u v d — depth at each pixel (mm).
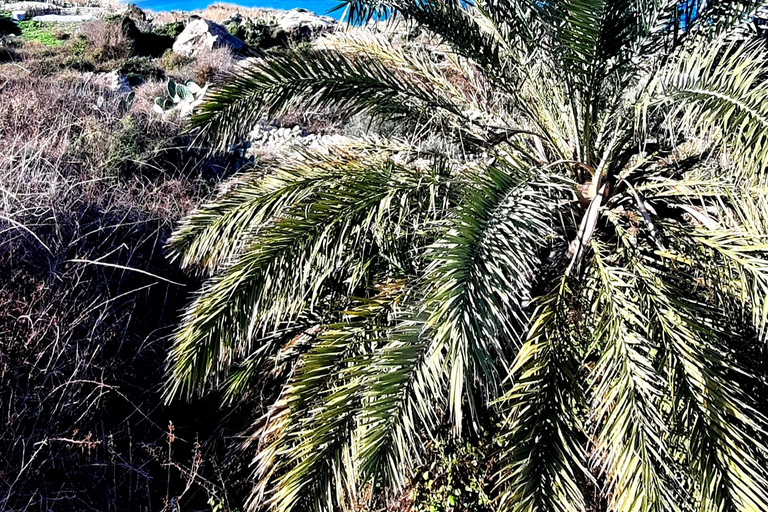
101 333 3787
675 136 3484
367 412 2359
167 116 7730
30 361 3357
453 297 2066
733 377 2756
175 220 5398
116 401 3836
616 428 2336
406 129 3918
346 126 8812
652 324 2611
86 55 15930
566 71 3096
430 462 3258
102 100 7086
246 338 3295
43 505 3090
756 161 2514
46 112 6000
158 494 3652
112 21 17375
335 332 2971
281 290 3016
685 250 3090
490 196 2529
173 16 27078
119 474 3508
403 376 2354
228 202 3576
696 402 2363
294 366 3453
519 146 3668
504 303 2262
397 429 2307
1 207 3961
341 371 2645
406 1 3406
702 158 3512
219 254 3590
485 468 3281
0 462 3023
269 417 3422
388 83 3500
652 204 3311
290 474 2596
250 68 3197
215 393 4387
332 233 2979
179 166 6875
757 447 2393
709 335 2623
